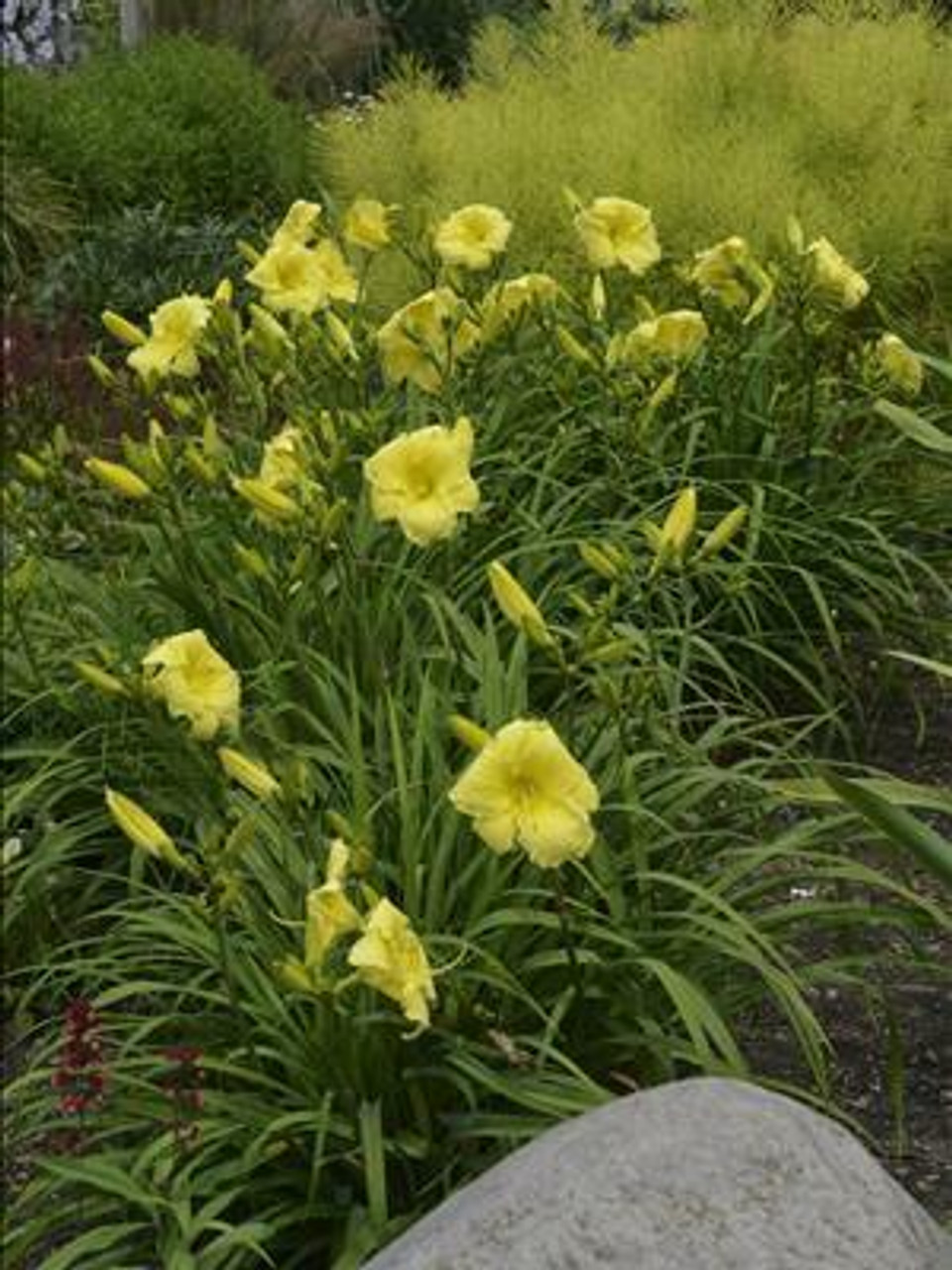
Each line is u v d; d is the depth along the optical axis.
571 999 3.61
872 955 4.02
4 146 10.98
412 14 14.78
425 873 3.87
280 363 5.12
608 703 3.72
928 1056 4.17
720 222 6.31
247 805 4.14
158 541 5.12
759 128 6.88
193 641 3.86
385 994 3.53
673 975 3.59
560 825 3.27
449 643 4.51
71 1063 3.46
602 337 5.38
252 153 11.38
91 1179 3.40
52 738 4.97
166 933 3.88
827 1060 4.17
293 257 5.20
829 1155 2.82
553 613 4.92
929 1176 3.80
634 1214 2.71
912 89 7.08
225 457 5.00
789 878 3.96
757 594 5.53
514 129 6.96
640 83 7.27
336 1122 3.52
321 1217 3.56
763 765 4.52
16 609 4.84
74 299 9.84
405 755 4.26
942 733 5.52
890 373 5.53
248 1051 3.59
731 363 5.55
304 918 3.79
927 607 5.90
